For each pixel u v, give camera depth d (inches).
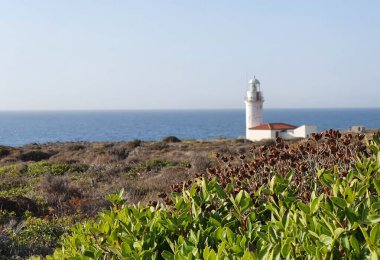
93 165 782.5
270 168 155.1
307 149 162.6
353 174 118.3
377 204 91.2
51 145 1519.4
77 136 4923.7
